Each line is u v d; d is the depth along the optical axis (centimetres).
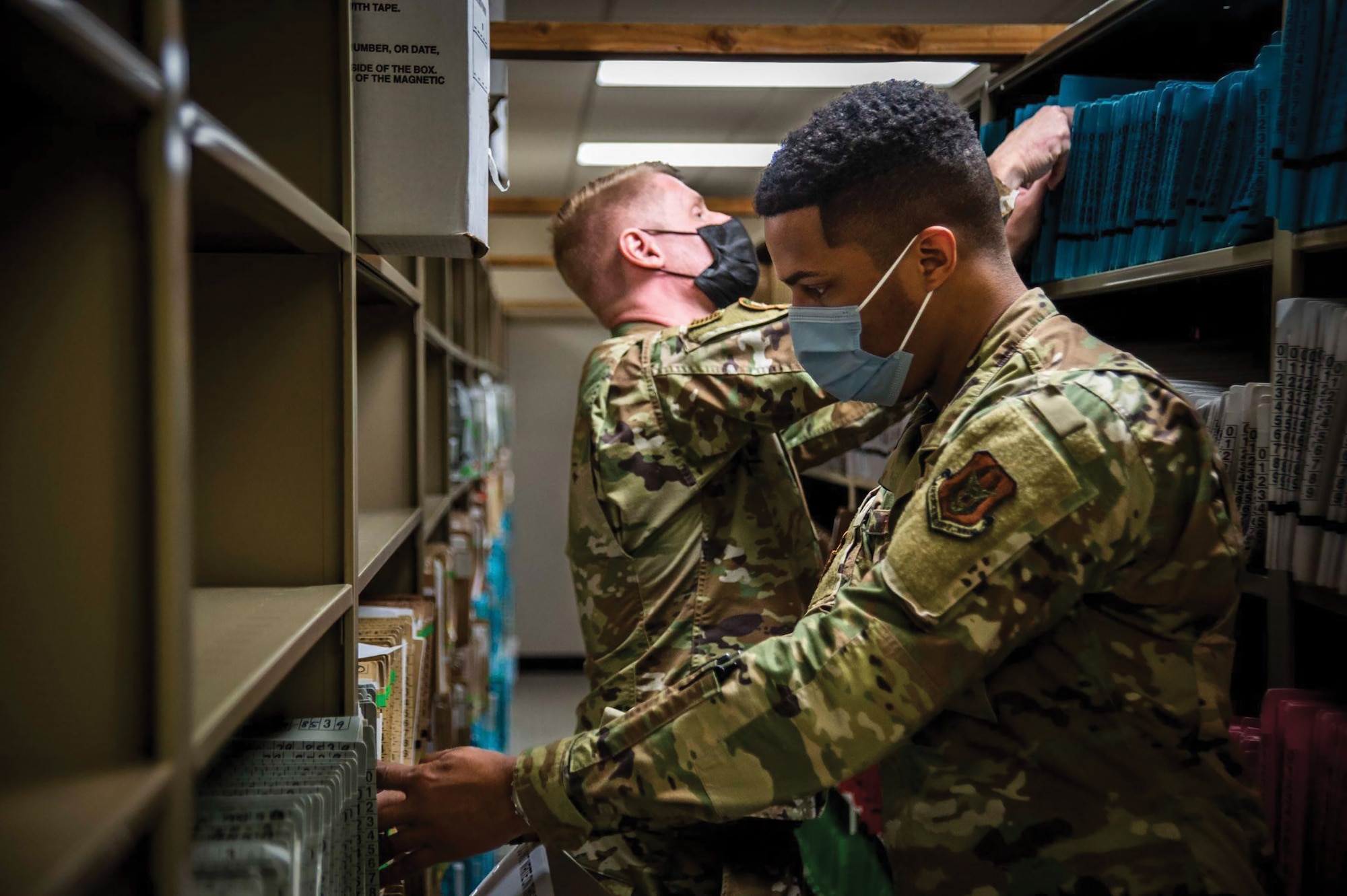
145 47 46
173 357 47
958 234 95
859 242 96
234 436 97
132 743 47
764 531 143
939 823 90
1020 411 81
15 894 35
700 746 86
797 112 415
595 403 143
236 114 95
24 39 37
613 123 433
